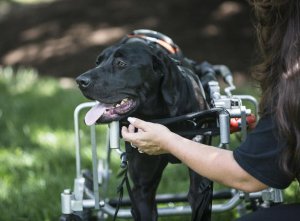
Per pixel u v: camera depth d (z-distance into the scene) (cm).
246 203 756
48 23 2369
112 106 570
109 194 870
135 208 606
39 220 804
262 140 461
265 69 472
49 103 1365
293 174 454
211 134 575
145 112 592
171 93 579
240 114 588
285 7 455
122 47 584
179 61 649
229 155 480
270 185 462
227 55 1973
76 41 2177
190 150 495
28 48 2202
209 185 580
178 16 2217
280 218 491
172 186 897
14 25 2438
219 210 672
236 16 2152
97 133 1130
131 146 608
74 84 1812
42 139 1109
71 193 639
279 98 443
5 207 833
